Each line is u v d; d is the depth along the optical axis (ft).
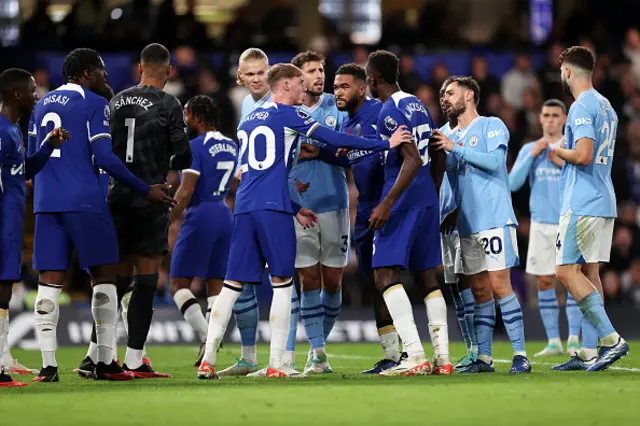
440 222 96.53
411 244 84.48
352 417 55.16
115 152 88.07
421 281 86.58
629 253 185.06
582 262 90.74
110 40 218.79
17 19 239.09
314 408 58.75
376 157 91.04
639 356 117.60
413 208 84.23
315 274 93.66
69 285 185.88
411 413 56.54
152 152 87.76
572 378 78.33
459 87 91.71
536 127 200.64
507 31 233.76
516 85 211.00
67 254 83.46
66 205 82.02
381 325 93.66
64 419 55.01
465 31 259.19
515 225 90.07
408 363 84.38
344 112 98.32
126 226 87.76
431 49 230.89
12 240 79.66
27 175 81.66
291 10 236.22
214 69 207.41
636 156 208.64
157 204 85.15
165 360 124.36
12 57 206.18
